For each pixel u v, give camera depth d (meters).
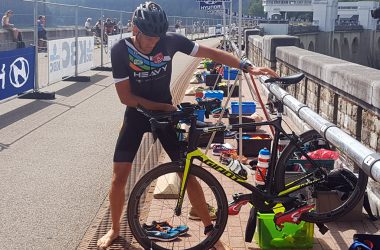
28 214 5.11
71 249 4.33
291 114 8.88
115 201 4.21
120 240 4.41
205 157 3.90
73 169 6.60
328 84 6.72
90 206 5.34
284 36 12.10
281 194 4.10
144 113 3.82
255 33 21.66
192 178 4.02
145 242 3.98
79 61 15.86
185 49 4.09
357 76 5.38
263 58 13.66
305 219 4.09
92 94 12.82
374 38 104.69
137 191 3.90
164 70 3.95
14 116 9.94
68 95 12.62
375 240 3.66
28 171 6.49
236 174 3.99
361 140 5.43
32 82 11.96
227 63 4.18
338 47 93.12
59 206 5.33
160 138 4.03
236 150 6.98
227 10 20.16
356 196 4.28
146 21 3.65
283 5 98.94
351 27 97.38
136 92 3.96
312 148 5.05
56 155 7.23
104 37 22.09
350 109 5.78
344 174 4.45
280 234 4.11
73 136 8.35
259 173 4.62
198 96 11.44
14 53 10.68
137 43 3.82
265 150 4.96
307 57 8.20
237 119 8.20
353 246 3.58
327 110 6.91
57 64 13.65
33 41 12.84
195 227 4.51
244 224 4.65
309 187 4.43
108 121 9.54
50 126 9.07
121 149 4.09
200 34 52.34
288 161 4.23
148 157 7.16
